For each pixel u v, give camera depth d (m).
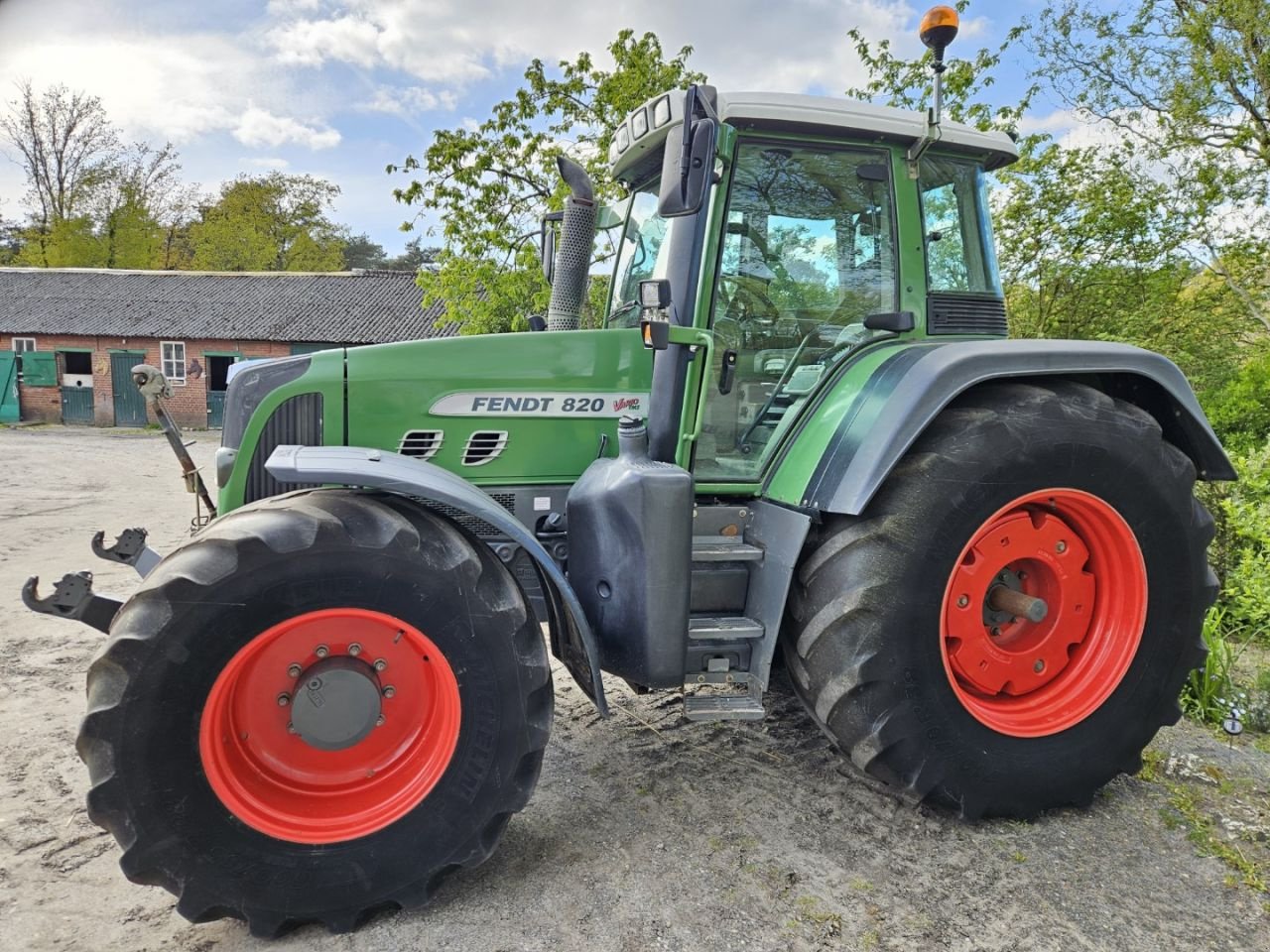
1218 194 8.91
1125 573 2.73
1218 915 2.22
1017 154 3.11
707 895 2.27
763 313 2.90
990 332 3.12
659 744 3.22
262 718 2.12
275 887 2.03
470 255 10.32
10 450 15.46
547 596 2.64
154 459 14.12
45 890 2.28
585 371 2.82
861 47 10.04
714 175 2.68
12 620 4.75
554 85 10.15
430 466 2.38
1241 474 4.57
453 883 2.32
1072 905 2.25
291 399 2.66
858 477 2.44
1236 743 3.31
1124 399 2.98
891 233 2.95
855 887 2.32
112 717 1.91
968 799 2.57
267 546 2.00
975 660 2.62
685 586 2.46
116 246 35.50
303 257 43.81
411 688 2.21
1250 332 9.55
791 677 2.79
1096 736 2.68
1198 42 8.78
